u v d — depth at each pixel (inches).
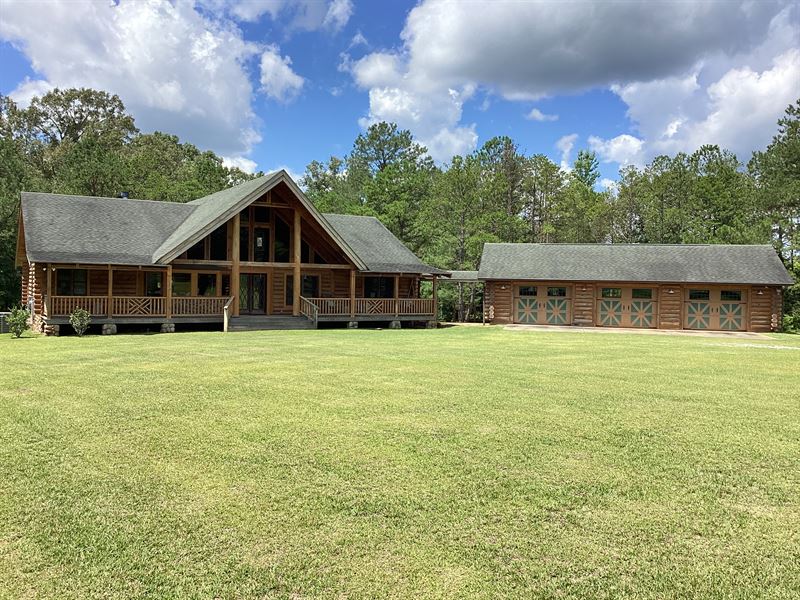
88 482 211.9
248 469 226.1
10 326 776.3
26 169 1433.3
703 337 1007.0
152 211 1064.2
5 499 196.2
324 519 182.4
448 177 1663.4
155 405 333.4
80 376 431.5
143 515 184.4
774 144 1489.9
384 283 1201.4
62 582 146.9
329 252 1138.0
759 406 352.5
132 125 2333.9
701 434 284.4
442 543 167.9
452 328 1136.8
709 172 1750.7
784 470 232.2
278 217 1108.5
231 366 492.1
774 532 177.5
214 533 172.7
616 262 1295.5
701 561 159.5
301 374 452.1
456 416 313.4
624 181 1961.1
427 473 223.6
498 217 1642.5
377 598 140.7
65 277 924.0
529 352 649.6
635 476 223.6
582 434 280.8
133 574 150.5
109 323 856.9
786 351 717.3
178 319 911.7
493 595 142.3
